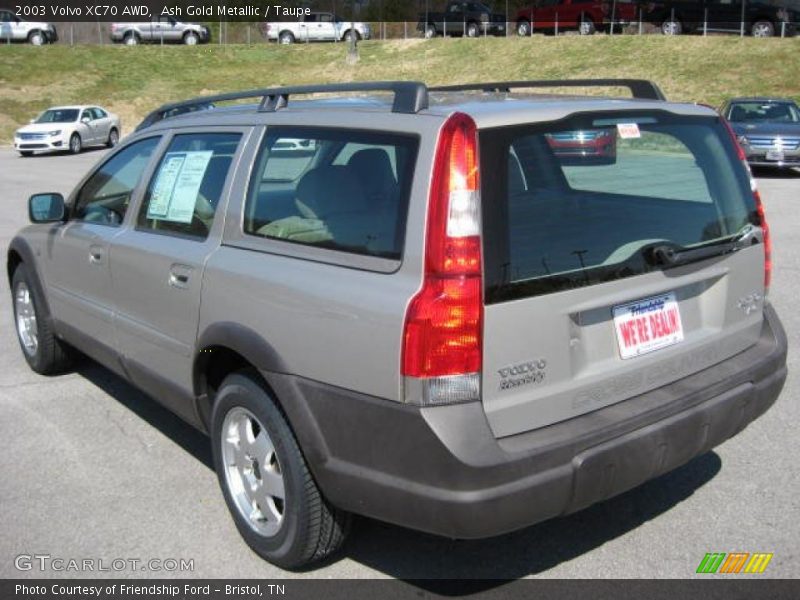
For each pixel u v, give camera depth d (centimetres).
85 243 462
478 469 263
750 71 2897
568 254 293
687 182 340
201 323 355
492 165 278
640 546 349
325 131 320
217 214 360
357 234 294
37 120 2823
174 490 402
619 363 309
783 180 1733
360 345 279
